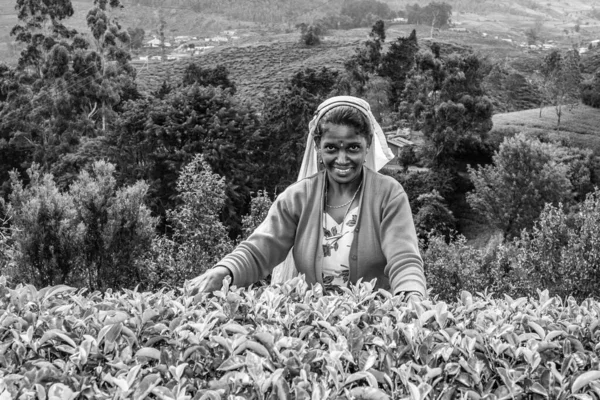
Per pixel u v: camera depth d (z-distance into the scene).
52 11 53.34
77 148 40.84
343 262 2.93
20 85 47.34
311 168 3.23
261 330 1.95
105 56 55.84
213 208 15.30
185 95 36.50
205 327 1.90
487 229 43.59
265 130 38.75
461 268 18.53
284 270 3.21
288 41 103.12
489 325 2.00
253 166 35.88
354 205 2.94
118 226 12.64
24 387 1.59
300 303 2.24
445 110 45.97
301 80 54.09
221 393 1.57
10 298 2.26
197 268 14.62
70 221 12.26
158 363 1.87
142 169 34.03
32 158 44.50
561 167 38.03
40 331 1.97
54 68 46.47
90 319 2.04
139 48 127.88
